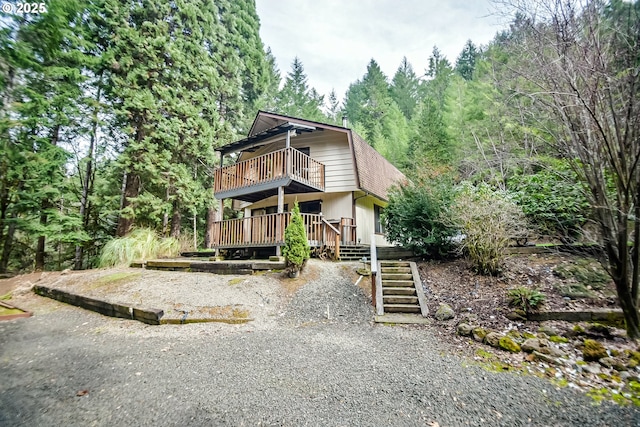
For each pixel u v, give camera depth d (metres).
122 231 12.70
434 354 3.92
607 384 3.03
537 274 5.63
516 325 4.45
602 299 4.59
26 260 13.48
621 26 3.42
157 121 12.64
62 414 2.68
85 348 4.52
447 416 2.56
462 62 34.25
